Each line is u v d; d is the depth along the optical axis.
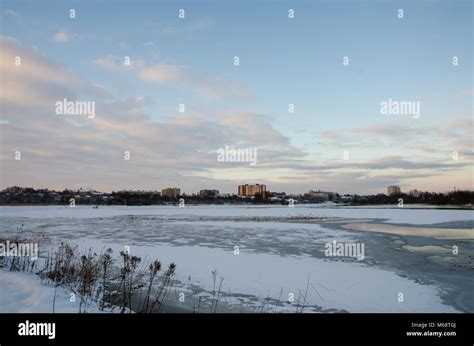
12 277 8.15
